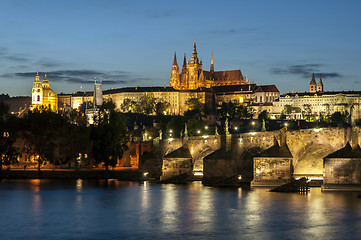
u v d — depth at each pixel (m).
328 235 105.69
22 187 187.38
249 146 176.25
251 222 118.06
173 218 125.19
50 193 170.50
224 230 111.56
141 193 168.75
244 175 184.12
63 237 108.75
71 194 167.75
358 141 147.88
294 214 124.50
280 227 112.81
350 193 147.38
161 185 193.12
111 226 117.88
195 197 156.25
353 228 110.50
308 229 110.44
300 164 170.75
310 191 157.12
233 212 129.62
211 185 186.12
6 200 155.25
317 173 172.12
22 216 130.62
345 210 126.50
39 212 135.75
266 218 121.50
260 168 166.38
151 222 121.25
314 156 167.25
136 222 121.56
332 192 148.88
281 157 163.88
